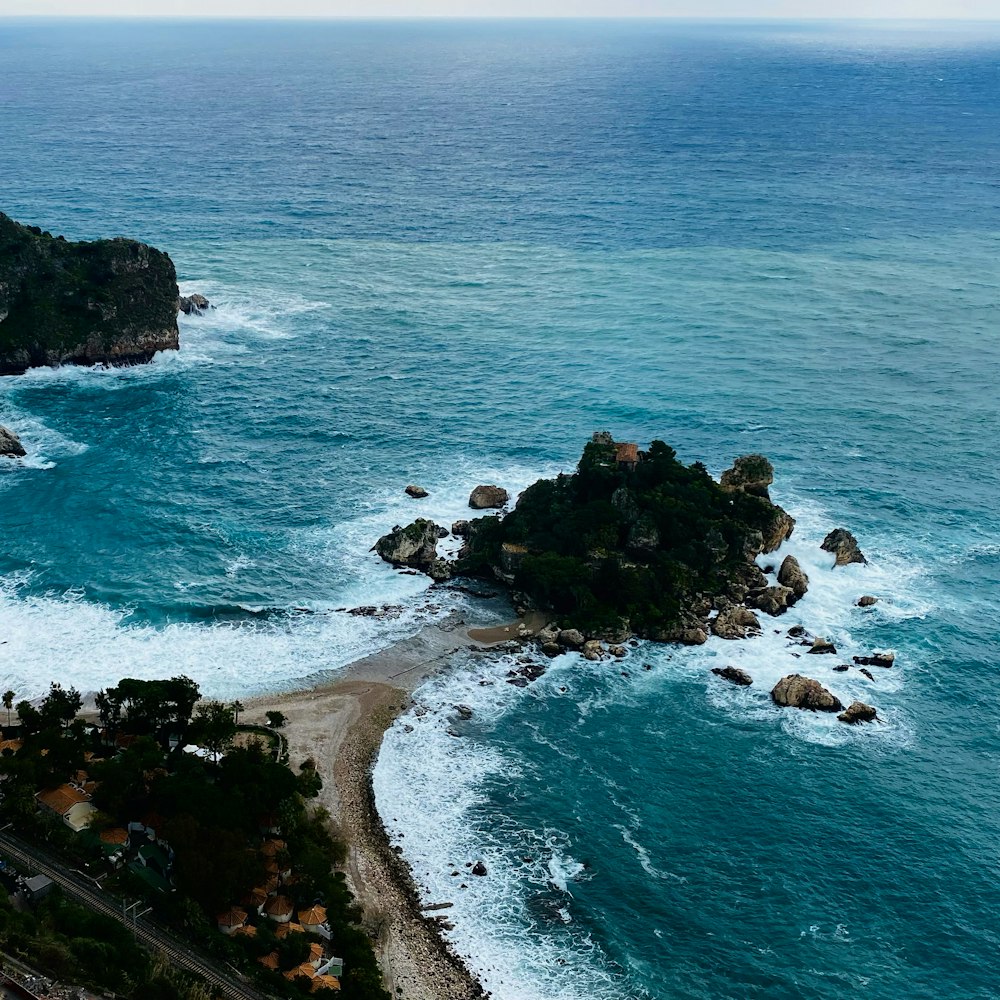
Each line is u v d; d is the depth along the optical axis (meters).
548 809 105.06
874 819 104.81
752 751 113.12
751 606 135.12
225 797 97.06
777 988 88.06
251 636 126.56
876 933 93.06
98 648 123.19
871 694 121.31
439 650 125.88
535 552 137.38
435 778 108.06
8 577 135.62
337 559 142.25
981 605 136.38
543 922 93.06
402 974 87.06
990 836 103.19
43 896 88.31
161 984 80.38
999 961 90.75
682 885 97.25
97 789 97.81
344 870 96.62
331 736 112.06
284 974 83.81
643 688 121.56
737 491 147.62
